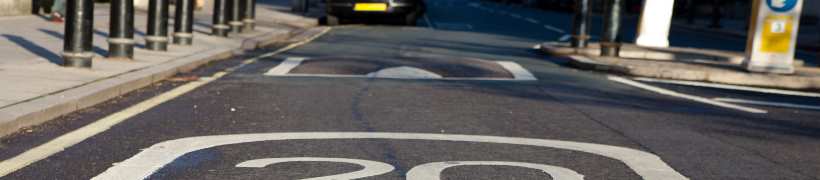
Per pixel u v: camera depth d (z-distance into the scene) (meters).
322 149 5.04
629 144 5.54
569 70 11.20
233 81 8.66
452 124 6.18
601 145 5.46
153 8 10.55
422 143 5.32
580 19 14.24
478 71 10.43
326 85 8.46
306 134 5.57
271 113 6.50
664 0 14.44
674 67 10.83
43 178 4.15
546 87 8.93
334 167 4.53
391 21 25.70
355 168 4.51
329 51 13.34
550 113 6.94
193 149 4.96
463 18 30.75
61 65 8.24
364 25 23.38
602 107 7.43
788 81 10.16
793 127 6.71
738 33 27.53
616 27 12.61
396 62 11.31
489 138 5.60
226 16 14.12
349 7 22.44
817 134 6.39
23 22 14.65
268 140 5.31
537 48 15.95
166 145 5.07
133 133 5.47
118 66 8.59
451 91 8.24
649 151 5.29
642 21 14.65
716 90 9.41
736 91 9.43
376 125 6.02
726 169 4.80
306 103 7.10
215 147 5.04
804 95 9.42
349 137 5.48
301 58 11.73
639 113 7.13
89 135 5.34
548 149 5.25
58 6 15.20
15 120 5.32
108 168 4.39
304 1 27.19
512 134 5.81
